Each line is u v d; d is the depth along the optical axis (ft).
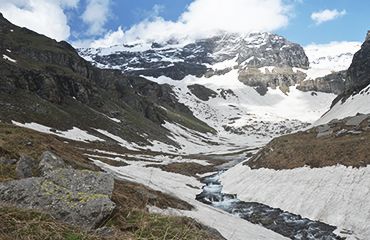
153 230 28.66
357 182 124.67
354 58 520.83
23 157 55.36
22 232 21.21
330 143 163.02
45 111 358.02
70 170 36.42
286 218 129.49
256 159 209.05
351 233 106.11
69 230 23.52
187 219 36.94
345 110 288.51
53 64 540.11
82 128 382.83
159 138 521.24
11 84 357.61
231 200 167.63
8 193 29.91
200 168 295.28
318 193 135.33
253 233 102.27
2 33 566.77
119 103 583.17
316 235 109.91
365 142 144.46
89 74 607.78
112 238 24.36
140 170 229.45
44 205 29.48
